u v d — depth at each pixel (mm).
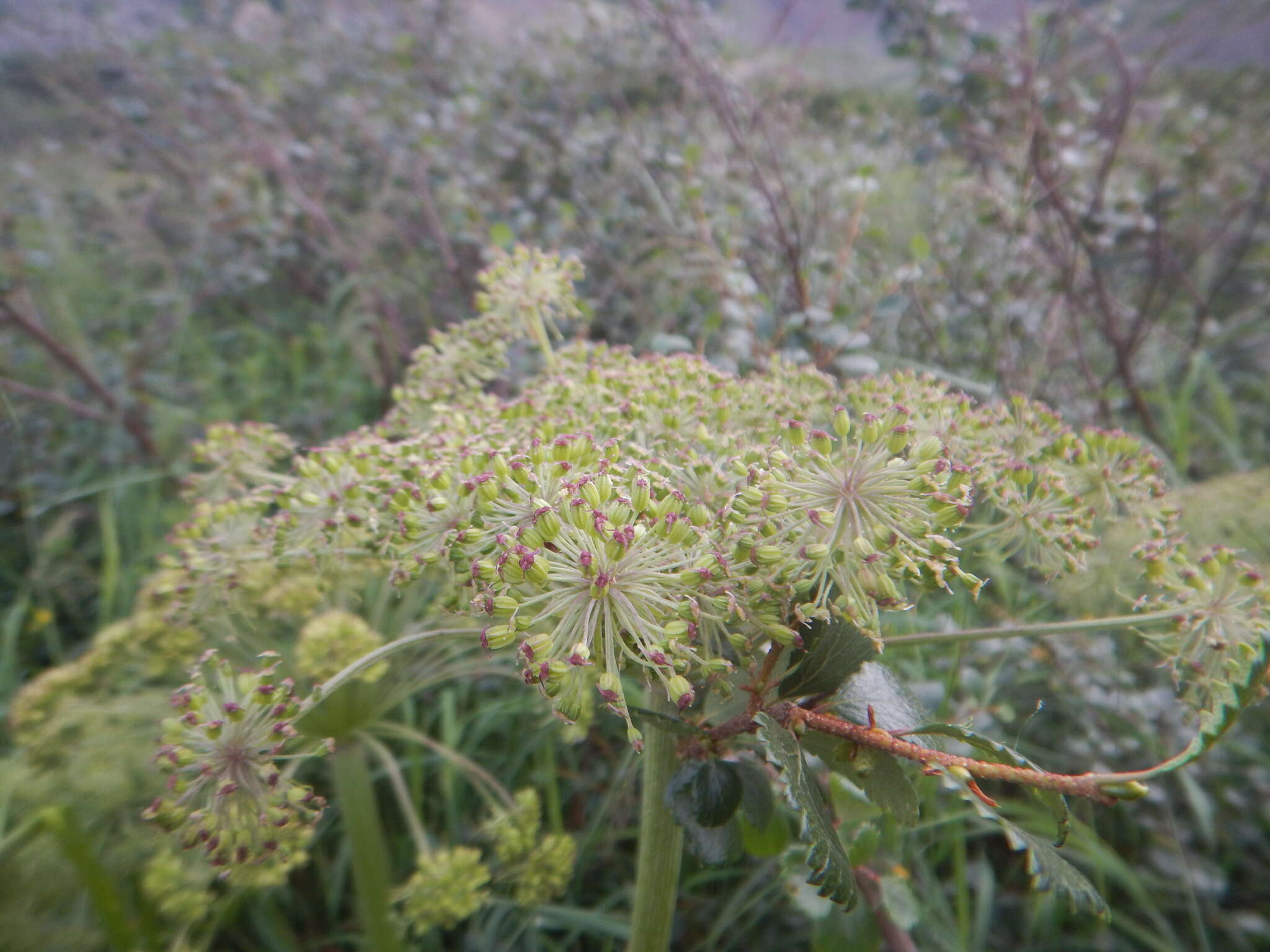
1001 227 505
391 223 621
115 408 538
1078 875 130
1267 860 401
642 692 371
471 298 551
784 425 180
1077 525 182
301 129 727
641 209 569
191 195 703
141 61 744
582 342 231
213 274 651
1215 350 608
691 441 181
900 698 158
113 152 712
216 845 138
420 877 266
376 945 285
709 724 161
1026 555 190
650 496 141
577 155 605
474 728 434
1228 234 647
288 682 142
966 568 217
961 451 190
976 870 396
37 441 526
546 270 240
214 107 722
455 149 630
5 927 237
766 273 462
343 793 283
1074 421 467
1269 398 598
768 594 142
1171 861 385
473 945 352
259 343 676
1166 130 725
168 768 138
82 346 575
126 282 698
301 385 607
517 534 140
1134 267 587
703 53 559
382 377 574
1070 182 527
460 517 157
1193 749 122
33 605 475
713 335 401
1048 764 385
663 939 185
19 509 518
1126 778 123
